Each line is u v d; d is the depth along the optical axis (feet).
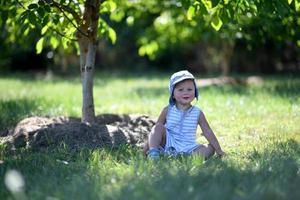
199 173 15.30
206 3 23.16
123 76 78.13
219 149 19.49
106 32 29.07
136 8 45.11
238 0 22.67
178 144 19.72
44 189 14.56
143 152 19.58
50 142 21.07
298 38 40.24
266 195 12.70
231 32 41.39
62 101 38.70
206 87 49.73
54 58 83.66
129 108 35.47
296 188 13.56
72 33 26.07
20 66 92.94
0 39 57.88
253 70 82.69
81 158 18.65
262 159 17.52
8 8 26.27
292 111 29.71
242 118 28.66
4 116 29.25
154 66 96.27
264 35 44.19
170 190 12.96
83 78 25.14
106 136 21.52
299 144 20.51
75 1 25.17
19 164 17.70
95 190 13.74
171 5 44.01
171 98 20.40
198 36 51.37
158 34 55.01
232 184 14.15
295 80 55.31
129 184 14.01
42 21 22.04
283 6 23.09
